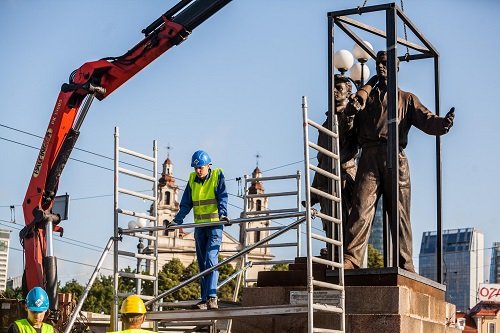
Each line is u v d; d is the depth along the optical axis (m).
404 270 13.66
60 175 17.36
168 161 108.06
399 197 14.70
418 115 15.20
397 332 12.98
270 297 13.87
